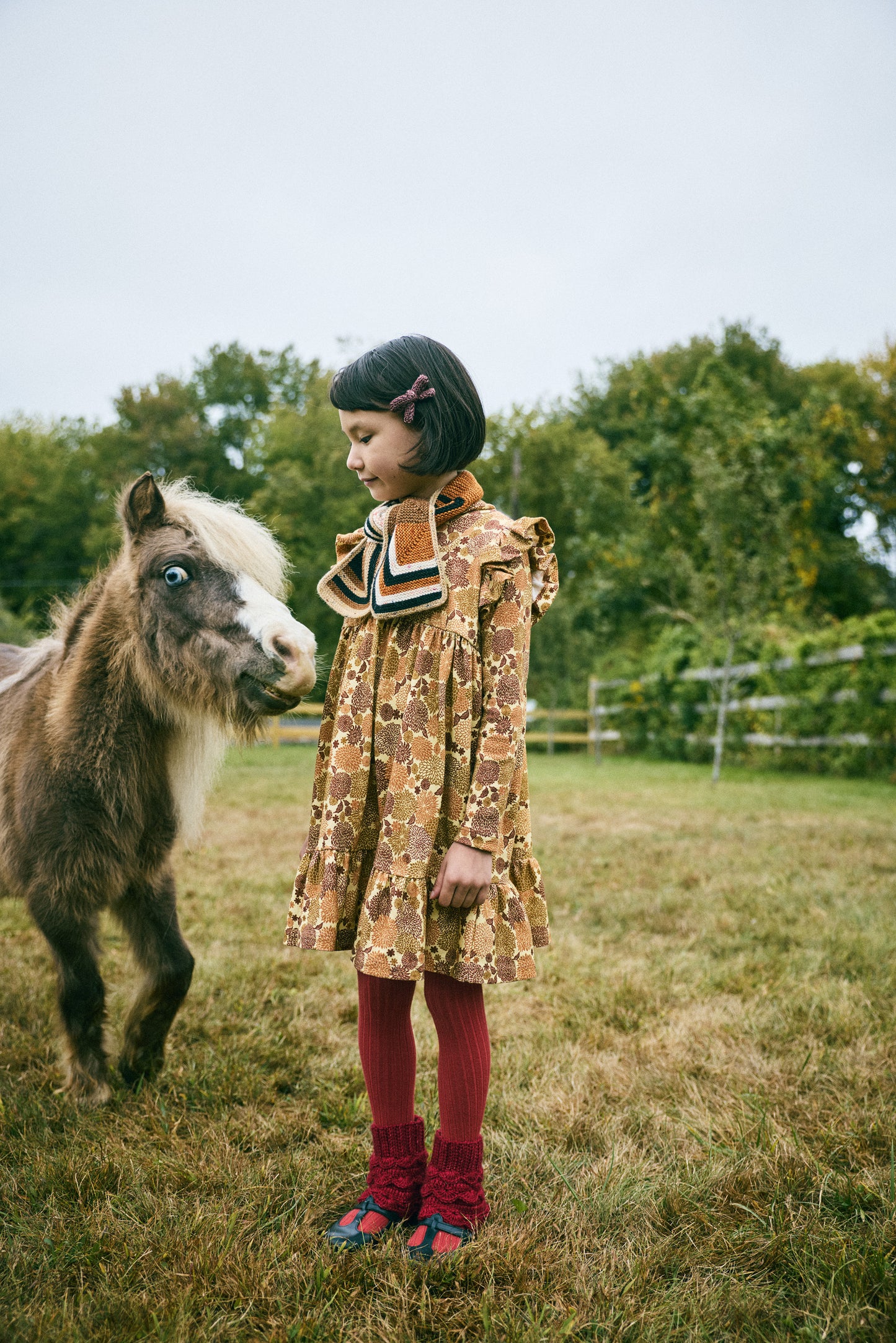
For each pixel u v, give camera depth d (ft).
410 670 4.79
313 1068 7.62
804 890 13.62
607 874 15.26
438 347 4.97
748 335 98.12
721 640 40.50
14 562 117.19
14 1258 4.89
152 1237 5.07
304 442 99.86
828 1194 5.51
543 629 57.93
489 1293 4.49
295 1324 4.30
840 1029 8.07
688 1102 6.87
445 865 4.51
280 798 27.20
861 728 34.32
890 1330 4.27
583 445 90.48
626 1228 5.24
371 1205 5.16
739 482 34.47
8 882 7.38
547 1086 7.12
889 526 84.99
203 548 6.79
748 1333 4.33
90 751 6.88
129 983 9.91
